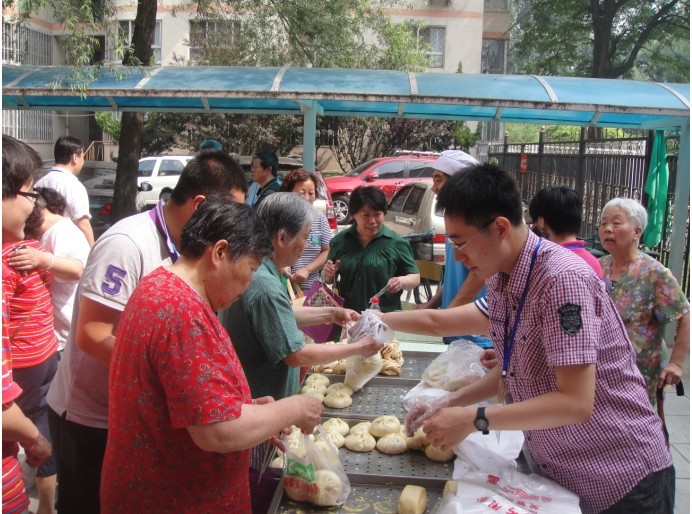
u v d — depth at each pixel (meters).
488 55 25.27
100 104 7.39
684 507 3.43
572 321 1.63
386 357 3.02
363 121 18.97
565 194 3.04
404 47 17.33
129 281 2.14
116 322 2.14
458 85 6.30
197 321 1.55
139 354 1.55
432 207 8.59
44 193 3.30
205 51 16.45
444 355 2.70
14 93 6.21
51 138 23.23
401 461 2.21
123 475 1.65
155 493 1.64
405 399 2.54
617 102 5.93
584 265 1.72
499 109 7.16
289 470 1.95
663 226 7.23
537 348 1.74
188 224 1.68
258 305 2.14
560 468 1.86
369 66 16.89
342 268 3.94
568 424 1.65
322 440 2.11
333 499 1.92
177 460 1.62
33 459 1.95
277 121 18.39
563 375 1.64
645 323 3.14
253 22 11.88
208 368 1.53
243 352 2.22
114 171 11.91
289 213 2.28
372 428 2.36
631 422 1.80
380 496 2.01
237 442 1.56
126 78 6.55
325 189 10.54
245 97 6.07
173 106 7.41
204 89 6.10
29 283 2.86
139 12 8.90
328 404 2.62
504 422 1.69
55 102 7.32
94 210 11.05
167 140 19.27
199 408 1.51
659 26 20.55
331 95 6.00
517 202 1.71
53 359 3.09
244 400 1.65
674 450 4.13
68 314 3.39
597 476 1.80
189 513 1.65
